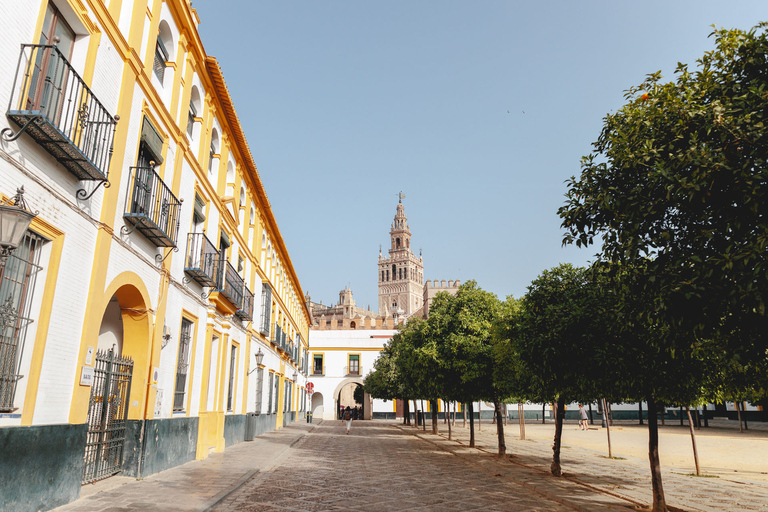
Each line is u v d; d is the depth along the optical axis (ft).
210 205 51.88
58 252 23.80
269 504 29.07
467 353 56.70
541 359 35.68
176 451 41.27
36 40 21.52
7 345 21.30
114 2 29.12
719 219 19.01
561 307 34.09
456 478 40.63
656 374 29.40
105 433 31.71
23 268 22.34
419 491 34.32
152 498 27.40
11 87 19.94
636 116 23.86
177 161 41.50
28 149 21.16
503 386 52.47
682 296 18.58
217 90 52.11
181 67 42.24
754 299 16.38
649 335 27.58
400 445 73.51
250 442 67.87
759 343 18.58
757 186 16.58
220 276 53.57
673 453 71.77
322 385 181.68
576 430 126.93
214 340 55.47
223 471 39.45
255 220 78.28
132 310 34.88
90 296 26.86
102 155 27.20
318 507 28.60
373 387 148.36
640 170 22.43
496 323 53.93
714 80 21.40
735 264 16.35
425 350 60.85
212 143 56.24
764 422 156.87
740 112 18.49
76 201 25.36
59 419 24.30
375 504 29.68
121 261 30.99
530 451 68.18
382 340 184.34
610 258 23.88
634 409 194.29
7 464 19.97
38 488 22.04
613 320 29.89
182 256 43.47
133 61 31.42
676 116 21.29
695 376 29.66
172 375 40.88
